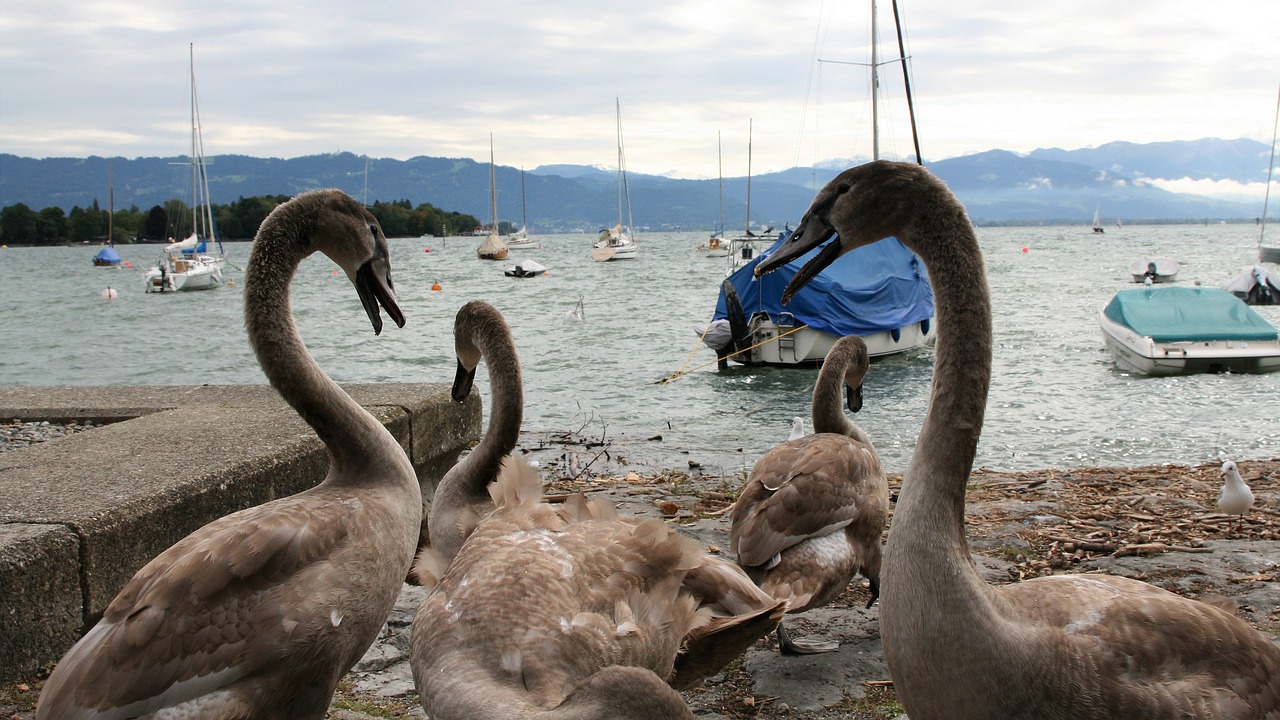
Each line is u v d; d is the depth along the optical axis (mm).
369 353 27938
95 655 3551
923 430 3490
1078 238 160625
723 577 4156
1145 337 20672
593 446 13914
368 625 4125
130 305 48344
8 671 4520
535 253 121812
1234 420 15891
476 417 9336
